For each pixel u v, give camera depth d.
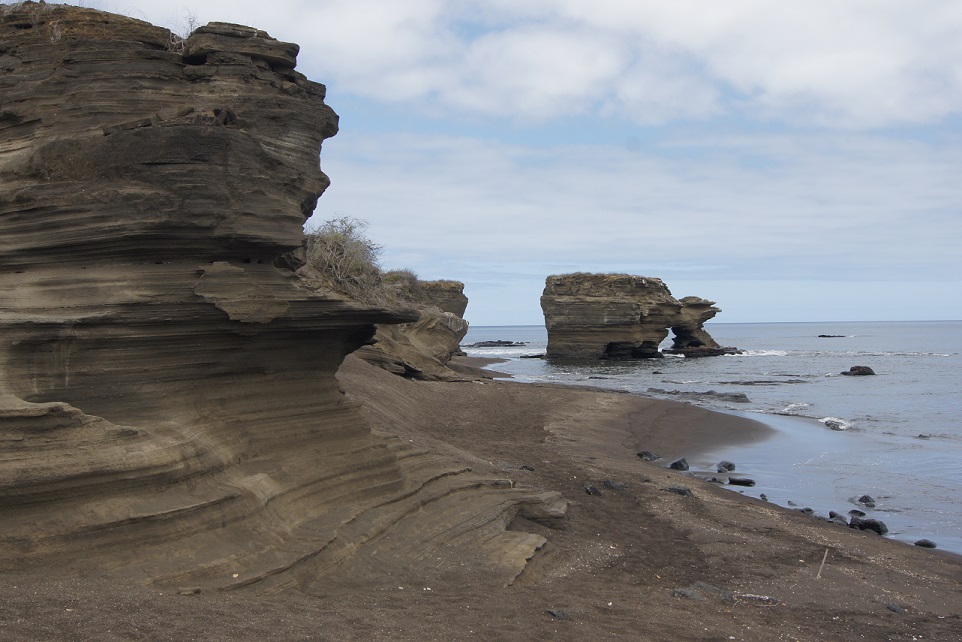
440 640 7.20
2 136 9.62
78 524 7.41
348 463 11.02
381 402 23.17
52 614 6.24
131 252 9.02
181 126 8.96
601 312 77.62
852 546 13.57
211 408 9.67
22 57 9.67
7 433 7.36
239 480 9.33
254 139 9.57
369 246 21.55
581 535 13.09
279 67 10.59
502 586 9.56
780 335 197.00
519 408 29.44
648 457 22.66
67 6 9.91
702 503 16.06
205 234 9.10
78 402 8.77
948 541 14.69
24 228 9.05
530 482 16.31
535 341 171.62
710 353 85.81
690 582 11.16
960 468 21.67
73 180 9.11
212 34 9.96
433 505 11.94
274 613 7.23
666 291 83.25
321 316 10.34
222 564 8.04
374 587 9.00
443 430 23.17
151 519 7.86
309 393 11.09
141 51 9.61
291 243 9.84
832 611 10.25
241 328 9.52
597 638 7.92
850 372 57.09
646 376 56.72
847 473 21.00
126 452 8.05
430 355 38.22
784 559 12.49
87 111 9.39
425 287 70.06
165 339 9.16
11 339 8.60
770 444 25.81
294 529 9.45
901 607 10.57
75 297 8.84
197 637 6.30
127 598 6.80
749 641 8.52
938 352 95.31
